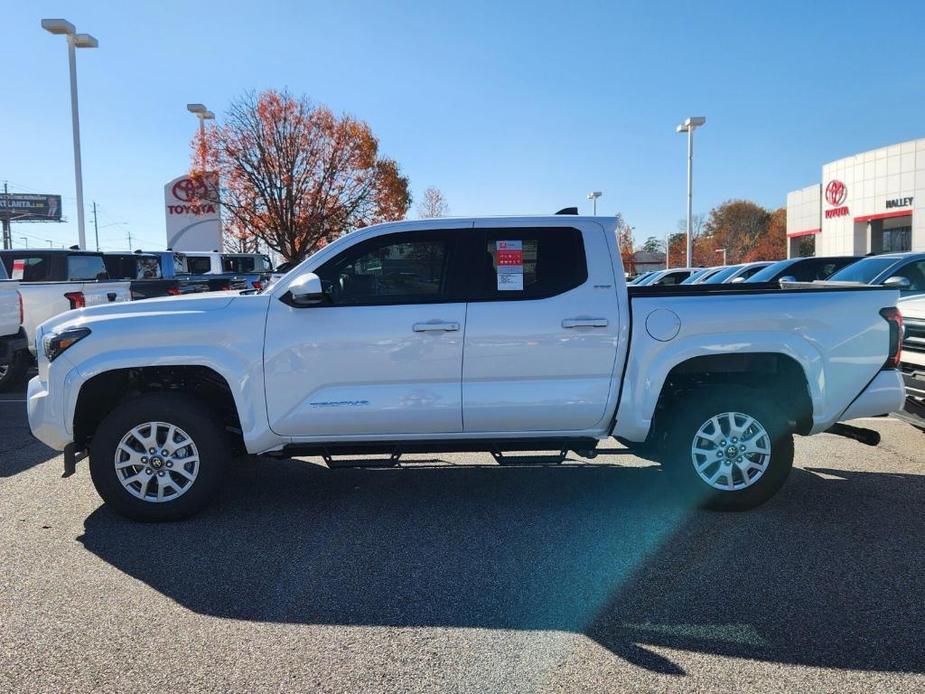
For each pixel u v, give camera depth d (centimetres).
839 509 510
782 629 345
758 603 372
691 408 493
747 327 487
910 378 655
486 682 304
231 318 484
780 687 299
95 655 325
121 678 308
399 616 362
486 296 489
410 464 593
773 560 425
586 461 649
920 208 3422
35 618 360
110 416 484
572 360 486
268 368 482
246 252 3269
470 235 496
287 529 484
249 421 484
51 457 671
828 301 492
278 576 410
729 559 427
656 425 522
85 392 497
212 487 491
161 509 488
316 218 2759
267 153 2684
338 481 595
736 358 495
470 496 552
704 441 498
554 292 489
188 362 480
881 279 901
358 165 2797
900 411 636
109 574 412
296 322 483
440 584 398
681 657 322
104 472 484
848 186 3909
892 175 3575
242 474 617
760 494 496
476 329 482
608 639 338
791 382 515
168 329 482
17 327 970
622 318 488
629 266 6078
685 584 395
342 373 483
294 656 325
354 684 304
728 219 8831
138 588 395
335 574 412
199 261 2539
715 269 1969
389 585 398
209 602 378
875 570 409
